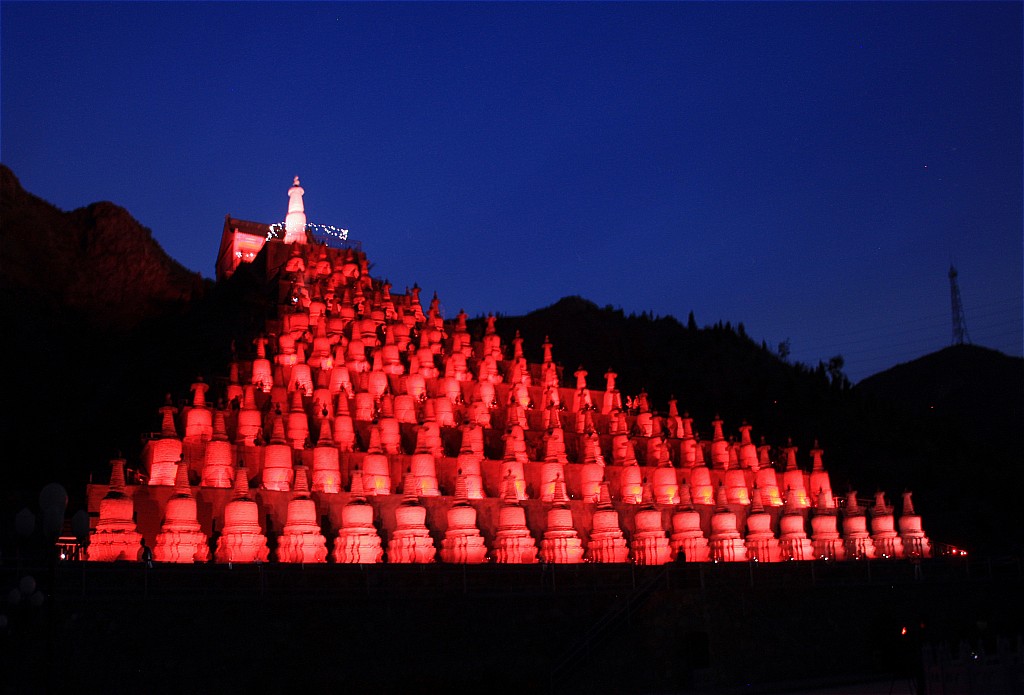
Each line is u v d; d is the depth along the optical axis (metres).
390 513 55.62
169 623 38.41
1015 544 79.50
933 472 94.69
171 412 54.50
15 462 67.19
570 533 57.97
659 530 59.97
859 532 68.06
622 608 46.66
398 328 75.25
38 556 41.66
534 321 110.56
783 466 76.19
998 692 34.75
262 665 39.53
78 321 98.88
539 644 45.53
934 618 53.44
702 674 43.72
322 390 63.34
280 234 95.19
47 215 106.12
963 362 148.50
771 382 111.56
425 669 41.72
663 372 110.06
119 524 47.25
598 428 74.69
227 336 76.88
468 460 60.84
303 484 52.34
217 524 51.53
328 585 43.41
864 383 156.38
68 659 35.97
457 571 46.59
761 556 63.31
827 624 49.50
